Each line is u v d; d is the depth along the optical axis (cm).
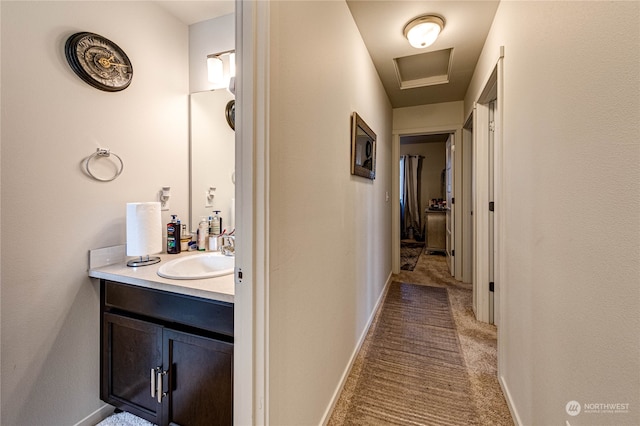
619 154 63
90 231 131
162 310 114
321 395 127
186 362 109
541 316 103
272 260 86
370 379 163
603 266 68
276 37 87
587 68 75
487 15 173
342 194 156
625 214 61
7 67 103
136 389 122
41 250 114
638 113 58
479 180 233
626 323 61
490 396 148
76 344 126
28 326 111
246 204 85
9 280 105
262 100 82
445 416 136
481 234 233
